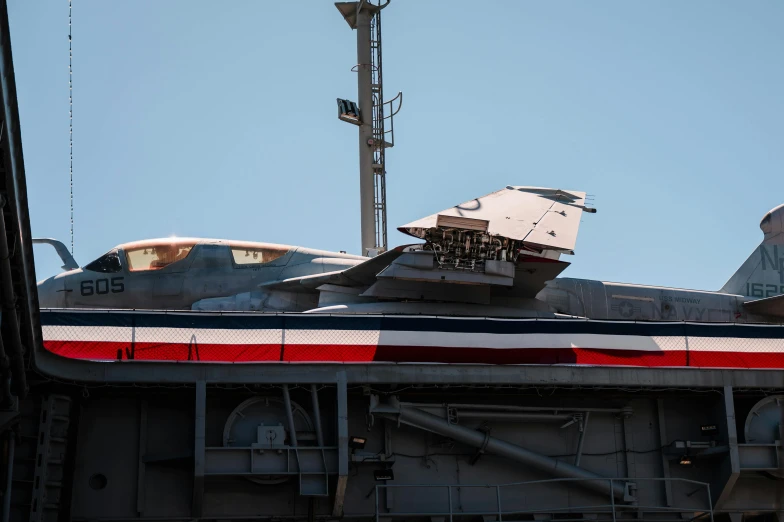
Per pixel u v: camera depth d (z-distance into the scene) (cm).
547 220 2548
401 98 3328
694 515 2323
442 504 2202
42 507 1927
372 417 2155
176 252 2683
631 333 2348
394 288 2489
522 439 2295
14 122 1512
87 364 1973
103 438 2075
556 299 2806
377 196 3322
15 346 1738
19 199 1619
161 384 2008
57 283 2642
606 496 2288
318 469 2047
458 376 2153
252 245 2734
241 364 2048
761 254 3328
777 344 2417
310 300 2636
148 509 2047
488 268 2381
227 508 2088
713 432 2317
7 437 1869
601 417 2347
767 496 2364
